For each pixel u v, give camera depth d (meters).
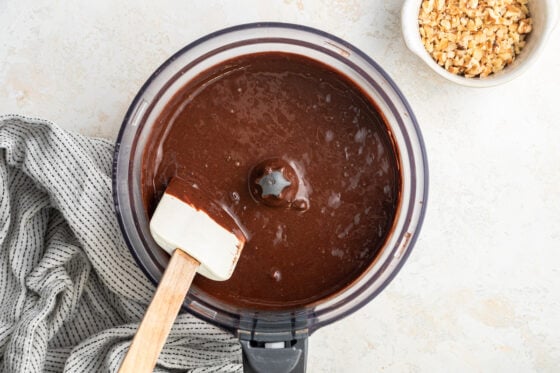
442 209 0.69
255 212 0.61
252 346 0.59
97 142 0.66
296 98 0.62
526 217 0.69
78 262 0.67
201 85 0.62
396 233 0.62
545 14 0.65
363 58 0.60
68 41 0.69
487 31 0.67
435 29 0.68
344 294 0.62
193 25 0.68
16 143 0.65
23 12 0.69
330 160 0.62
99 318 0.68
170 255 0.63
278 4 0.68
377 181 0.62
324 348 0.69
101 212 0.65
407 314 0.69
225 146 0.62
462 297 0.69
